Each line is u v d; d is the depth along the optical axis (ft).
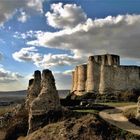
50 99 200.23
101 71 327.26
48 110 198.18
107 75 324.39
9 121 213.05
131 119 203.92
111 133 175.22
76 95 331.57
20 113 215.10
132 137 171.01
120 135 173.88
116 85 322.75
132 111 224.12
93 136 171.53
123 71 324.60
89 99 306.76
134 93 311.27
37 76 223.71
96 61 342.64
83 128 176.76
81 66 348.38
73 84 382.22
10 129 208.74
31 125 195.00
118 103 280.51
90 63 334.03
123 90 320.29
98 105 256.32
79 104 277.64
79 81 348.38
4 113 226.99
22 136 201.67
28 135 192.13
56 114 197.98
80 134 173.68
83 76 345.92
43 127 191.52
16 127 208.85
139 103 207.51
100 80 327.06
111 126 183.62
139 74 327.88
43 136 181.16
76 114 200.03
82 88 343.87
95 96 316.40
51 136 178.70
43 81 205.05
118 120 206.08
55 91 204.13
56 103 201.57
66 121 187.42
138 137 171.22
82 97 313.94
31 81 230.89
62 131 177.99
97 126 178.60
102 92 320.91
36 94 218.38
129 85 323.57
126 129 184.96
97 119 186.60
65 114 198.18
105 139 169.78
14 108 224.33
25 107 217.15
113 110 239.71
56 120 194.70
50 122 194.18
